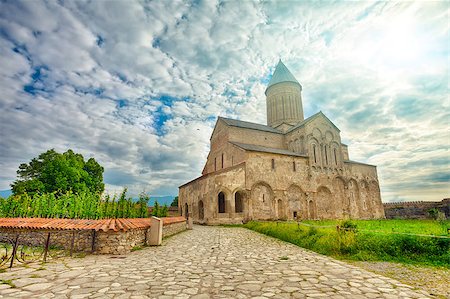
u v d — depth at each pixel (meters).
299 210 31.44
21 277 6.61
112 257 9.52
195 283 6.26
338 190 35.78
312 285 6.18
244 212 27.81
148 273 7.21
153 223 12.95
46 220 11.48
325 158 35.84
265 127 40.31
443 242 9.59
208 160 42.88
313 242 12.26
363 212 37.31
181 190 42.59
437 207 37.25
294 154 32.66
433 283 6.83
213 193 29.83
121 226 10.63
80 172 33.34
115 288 5.79
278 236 15.95
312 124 36.22
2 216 17.28
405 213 40.19
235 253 10.62
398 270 8.22
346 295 5.48
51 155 32.34
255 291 5.66
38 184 28.59
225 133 36.31
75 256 9.57
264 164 30.14
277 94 43.47
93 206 18.11
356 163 38.97
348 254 10.27
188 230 21.95
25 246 11.36
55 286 5.89
